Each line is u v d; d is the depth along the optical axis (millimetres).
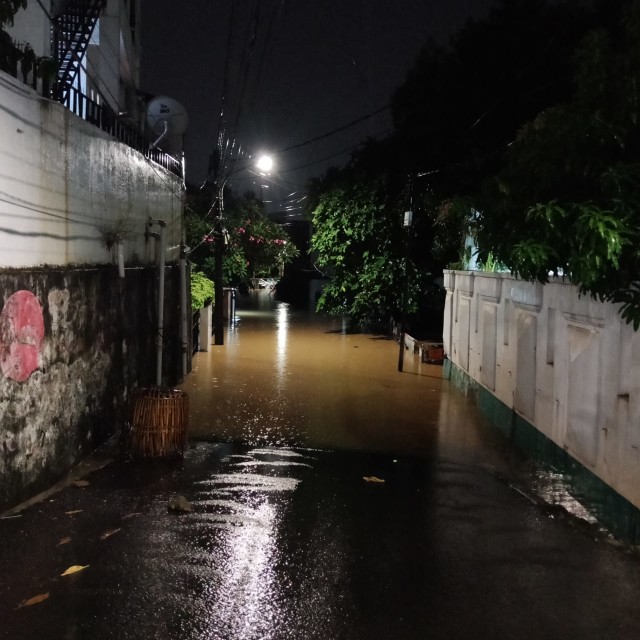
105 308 8070
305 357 17062
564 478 7230
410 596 4520
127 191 9109
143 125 18000
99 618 4121
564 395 7348
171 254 12398
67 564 4820
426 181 19031
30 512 5719
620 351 5910
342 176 21750
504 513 6238
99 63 14289
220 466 7449
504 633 4082
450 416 10688
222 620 4152
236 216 25500
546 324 8102
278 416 10336
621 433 5785
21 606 4234
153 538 5332
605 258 5227
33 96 5969
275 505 6250
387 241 21078
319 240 22391
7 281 5480
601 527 5914
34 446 6027
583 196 6117
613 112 5766
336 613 4273
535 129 6500
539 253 6051
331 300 23172
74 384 6992
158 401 7473
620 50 6055
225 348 18531
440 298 21391
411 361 16703
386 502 6461
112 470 7082
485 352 11367
